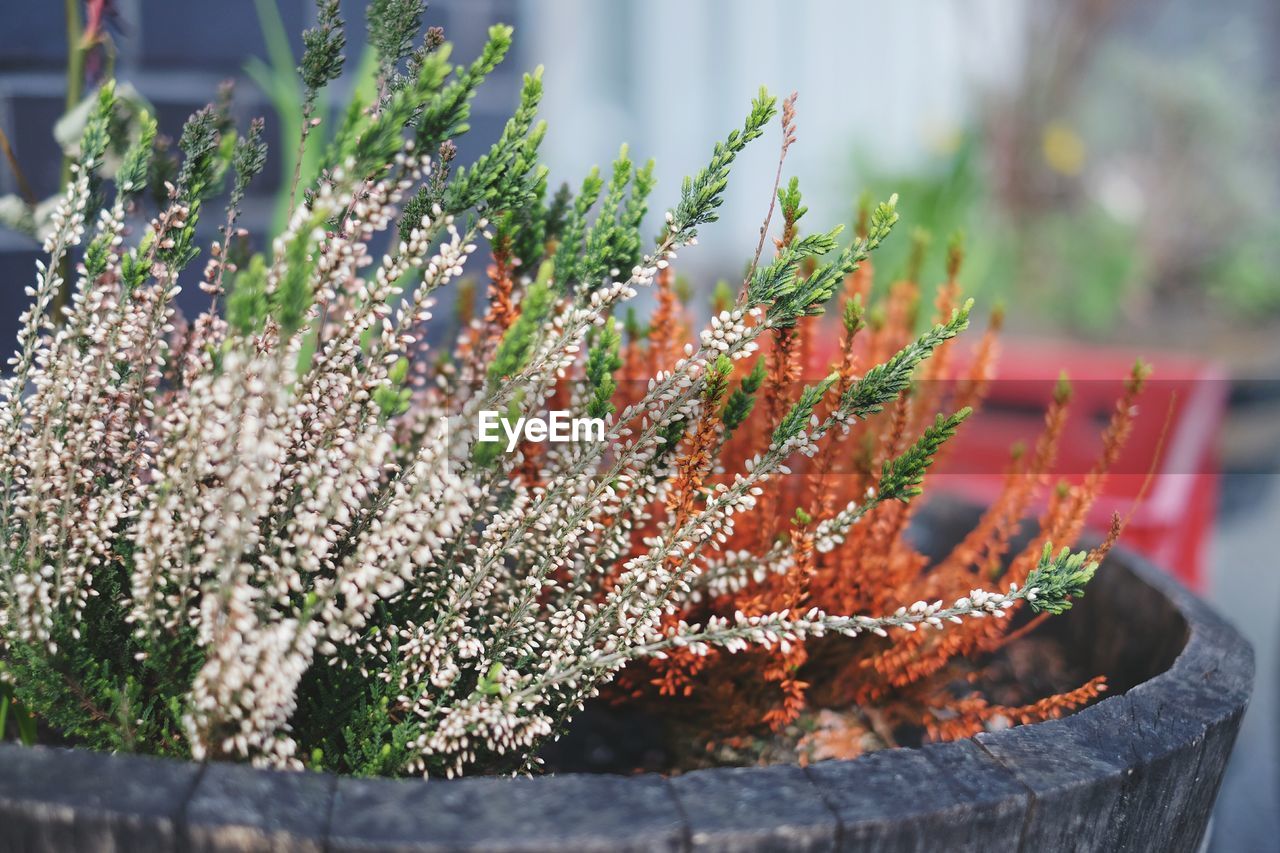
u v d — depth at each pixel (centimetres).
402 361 53
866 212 73
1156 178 402
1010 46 349
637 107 327
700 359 57
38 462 56
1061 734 55
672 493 60
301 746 59
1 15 86
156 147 69
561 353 57
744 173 334
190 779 49
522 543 59
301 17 105
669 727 72
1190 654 63
